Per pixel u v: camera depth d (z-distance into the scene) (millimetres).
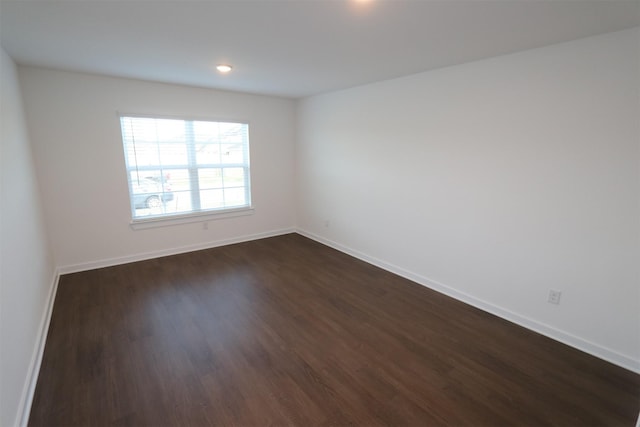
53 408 1743
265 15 1759
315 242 4934
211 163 4430
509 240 2623
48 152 3248
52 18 1823
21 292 1945
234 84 3799
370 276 3639
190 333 2477
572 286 2303
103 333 2453
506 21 1812
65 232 3471
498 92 2541
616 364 2141
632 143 1956
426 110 3115
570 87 2160
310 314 2791
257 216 5016
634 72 1908
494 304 2799
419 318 2738
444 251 3152
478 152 2738
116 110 3549
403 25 1881
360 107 3873
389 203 3676
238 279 3512
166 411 1740
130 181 3820
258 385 1939
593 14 1706
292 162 5223
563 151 2242
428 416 1729
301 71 3082
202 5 1643
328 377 2014
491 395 1876
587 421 1702
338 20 1819
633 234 2010
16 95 2654
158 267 3809
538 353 2266
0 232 1655
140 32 2043
